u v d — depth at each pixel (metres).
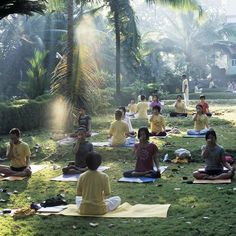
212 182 9.94
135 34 26.77
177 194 9.06
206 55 48.81
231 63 53.38
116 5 25.67
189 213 7.86
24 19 33.12
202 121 16.44
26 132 18.03
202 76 49.72
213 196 8.78
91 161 8.09
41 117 19.34
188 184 9.90
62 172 11.31
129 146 14.23
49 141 15.56
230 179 10.07
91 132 17.83
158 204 8.47
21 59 32.03
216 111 24.11
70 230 7.27
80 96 17.52
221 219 7.45
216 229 6.99
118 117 14.37
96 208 7.94
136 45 27.22
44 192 9.69
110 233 7.05
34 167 12.18
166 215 7.81
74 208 8.34
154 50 44.00
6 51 32.22
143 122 20.25
